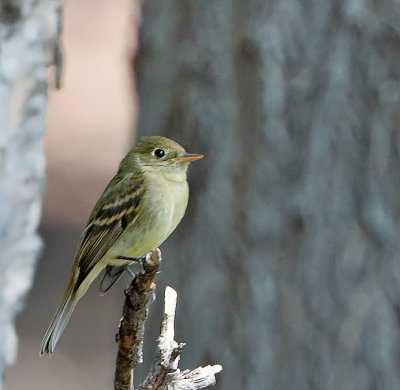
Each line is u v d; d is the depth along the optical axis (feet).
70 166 84.17
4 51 26.81
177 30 41.50
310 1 38.50
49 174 82.64
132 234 30.99
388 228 37.65
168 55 41.75
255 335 38.63
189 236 40.29
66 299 29.55
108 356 67.56
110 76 97.25
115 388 22.72
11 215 27.02
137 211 30.89
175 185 31.58
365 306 37.58
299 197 38.22
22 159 27.20
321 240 37.96
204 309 39.73
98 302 72.74
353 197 37.96
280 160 38.55
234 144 39.40
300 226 38.22
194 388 22.53
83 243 30.78
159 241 31.55
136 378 42.91
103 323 70.54
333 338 37.65
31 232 27.73
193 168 40.19
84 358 67.21
